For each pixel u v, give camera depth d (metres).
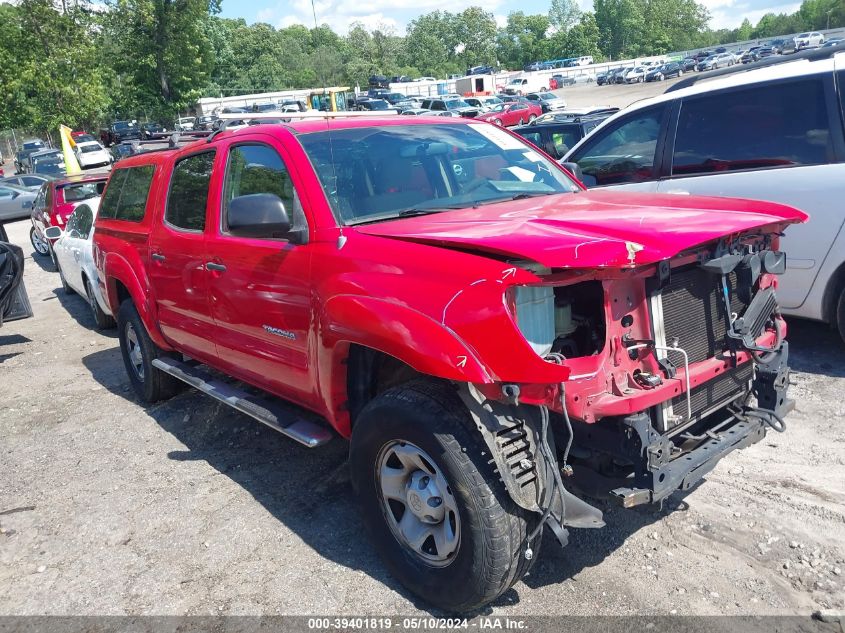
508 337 2.57
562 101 43.78
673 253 2.66
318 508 4.00
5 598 3.44
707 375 3.01
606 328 2.75
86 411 5.95
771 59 6.22
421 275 2.88
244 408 4.18
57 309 10.57
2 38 45.06
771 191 5.36
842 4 115.94
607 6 142.25
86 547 3.82
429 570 3.02
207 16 52.84
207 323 4.54
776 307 3.42
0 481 4.73
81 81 46.00
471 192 4.00
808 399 4.80
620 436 2.80
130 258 5.42
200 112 41.84
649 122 6.20
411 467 3.05
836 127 5.10
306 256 3.49
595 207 3.40
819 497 3.67
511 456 2.73
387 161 3.88
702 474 2.92
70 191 13.95
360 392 3.46
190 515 4.05
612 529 3.55
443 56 138.62
